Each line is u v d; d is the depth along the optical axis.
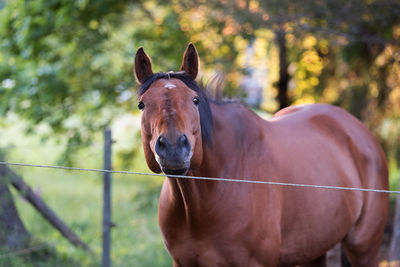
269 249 3.79
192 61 3.57
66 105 10.85
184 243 3.75
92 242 8.08
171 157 2.95
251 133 3.93
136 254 7.60
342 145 4.94
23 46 9.92
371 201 5.00
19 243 6.23
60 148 11.48
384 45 8.05
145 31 10.70
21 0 9.99
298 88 11.11
